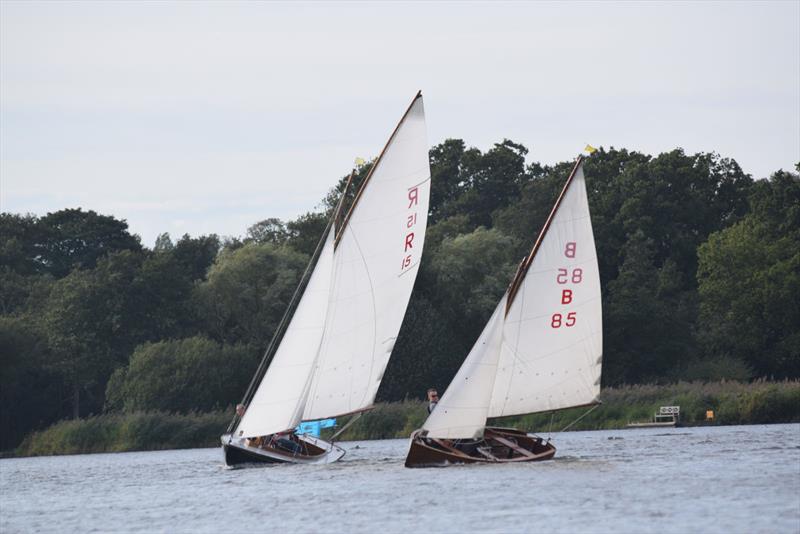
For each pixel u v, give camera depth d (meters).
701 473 194.88
